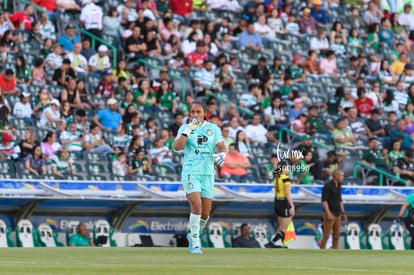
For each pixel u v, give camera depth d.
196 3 95.88
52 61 83.31
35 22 84.56
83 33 87.75
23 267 34.22
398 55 103.06
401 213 73.31
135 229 75.81
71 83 81.50
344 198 78.88
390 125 93.62
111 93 84.12
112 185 72.56
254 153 85.31
